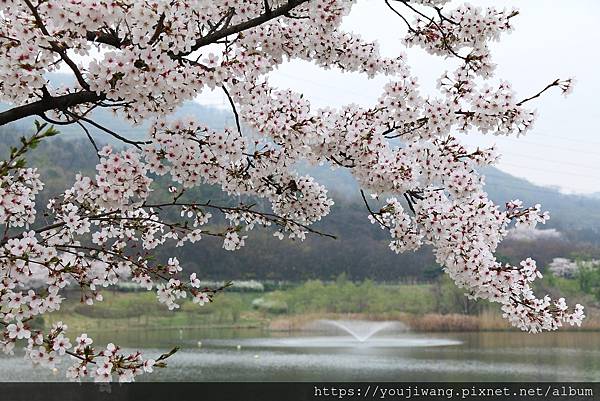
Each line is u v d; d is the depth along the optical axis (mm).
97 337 47781
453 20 6469
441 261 6395
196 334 55219
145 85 4637
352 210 69500
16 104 5590
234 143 5488
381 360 40875
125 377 4613
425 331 60281
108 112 5508
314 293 66688
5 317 4664
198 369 35625
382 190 6172
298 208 6652
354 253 69375
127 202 5074
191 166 5434
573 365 38406
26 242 4633
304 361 40188
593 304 63031
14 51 4340
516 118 5887
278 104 5453
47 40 4316
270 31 6254
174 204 5727
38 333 4602
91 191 5094
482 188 6535
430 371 36156
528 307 6055
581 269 68312
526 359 41156
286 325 62031
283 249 69000
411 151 6168
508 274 6039
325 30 5938
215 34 5121
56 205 5922
